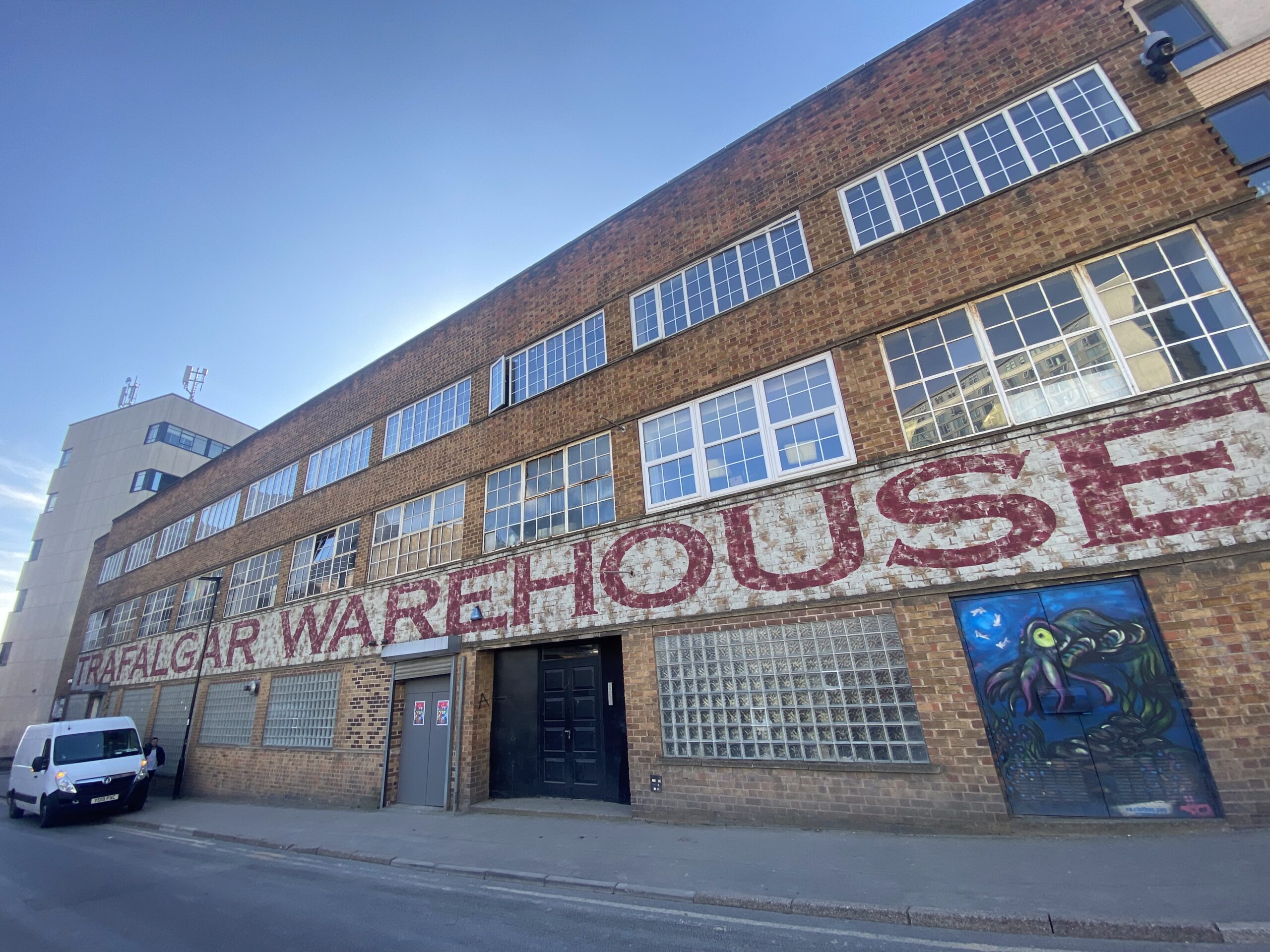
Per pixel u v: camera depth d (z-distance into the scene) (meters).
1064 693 6.48
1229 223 6.82
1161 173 7.35
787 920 4.85
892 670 7.40
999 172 8.59
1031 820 6.30
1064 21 8.57
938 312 8.35
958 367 8.06
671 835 7.65
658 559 9.66
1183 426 6.43
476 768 11.04
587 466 11.41
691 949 4.41
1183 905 4.15
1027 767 6.50
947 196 8.92
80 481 40.12
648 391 10.92
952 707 6.93
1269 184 6.94
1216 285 6.75
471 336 15.13
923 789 6.86
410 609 13.22
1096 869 5.01
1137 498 6.49
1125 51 8.05
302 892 6.70
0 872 8.48
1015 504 7.09
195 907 6.34
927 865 5.58
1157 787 5.92
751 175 11.02
